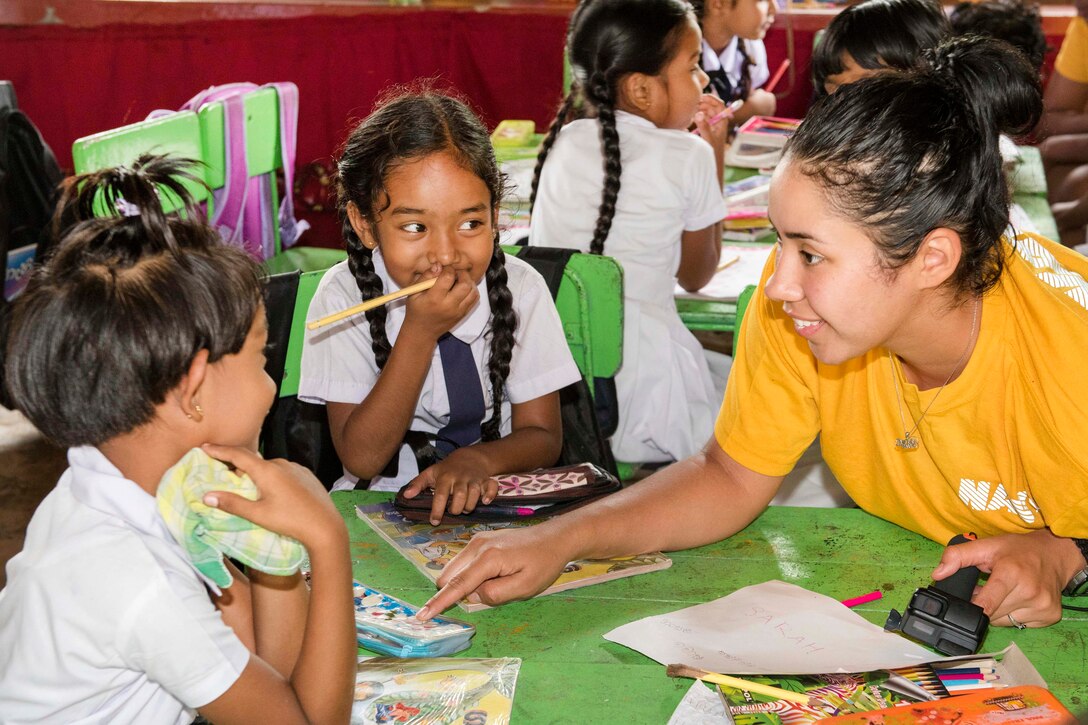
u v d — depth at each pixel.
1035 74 1.12
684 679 1.02
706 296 2.32
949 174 0.97
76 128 3.72
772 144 3.16
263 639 1.03
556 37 4.24
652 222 2.30
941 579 1.13
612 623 1.13
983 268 1.05
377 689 1.01
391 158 1.45
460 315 1.51
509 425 1.80
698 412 2.34
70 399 0.86
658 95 2.39
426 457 1.70
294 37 3.93
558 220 2.40
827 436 1.35
